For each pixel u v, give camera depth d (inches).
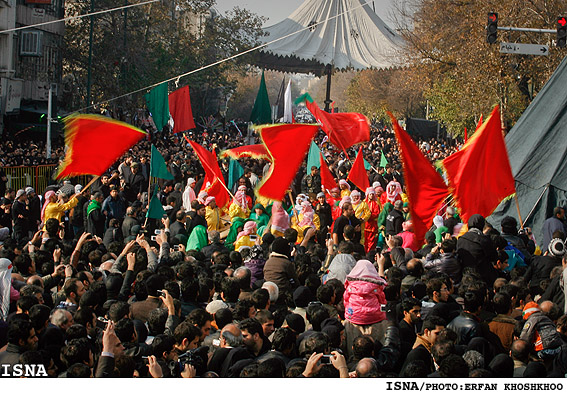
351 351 457.7
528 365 402.0
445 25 2650.1
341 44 3548.2
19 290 529.3
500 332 463.5
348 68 3518.7
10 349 404.2
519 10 2101.4
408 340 466.9
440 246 645.9
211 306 489.7
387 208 937.5
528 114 1149.1
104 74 2935.5
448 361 361.7
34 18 2578.7
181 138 2768.2
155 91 1745.8
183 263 557.9
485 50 2203.5
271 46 3528.5
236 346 417.1
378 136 3713.1
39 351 395.2
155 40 3304.6
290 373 367.2
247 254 663.1
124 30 2906.0
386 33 3499.0
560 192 1055.6
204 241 818.8
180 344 411.2
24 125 2541.8
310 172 1385.3
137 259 587.2
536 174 1077.1
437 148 2965.1
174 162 1579.7
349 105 6712.6
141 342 446.6
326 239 906.1
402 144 703.1
